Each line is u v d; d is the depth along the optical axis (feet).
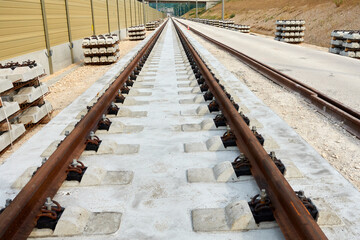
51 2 38.73
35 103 17.02
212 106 14.02
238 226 6.17
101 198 7.35
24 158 9.64
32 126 16.94
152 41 58.13
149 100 16.51
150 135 11.33
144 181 8.08
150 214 6.72
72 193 7.57
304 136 13.16
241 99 16.62
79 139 9.64
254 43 69.31
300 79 27.55
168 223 6.41
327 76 29.19
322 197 7.29
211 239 5.94
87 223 6.35
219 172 8.10
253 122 12.16
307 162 9.07
